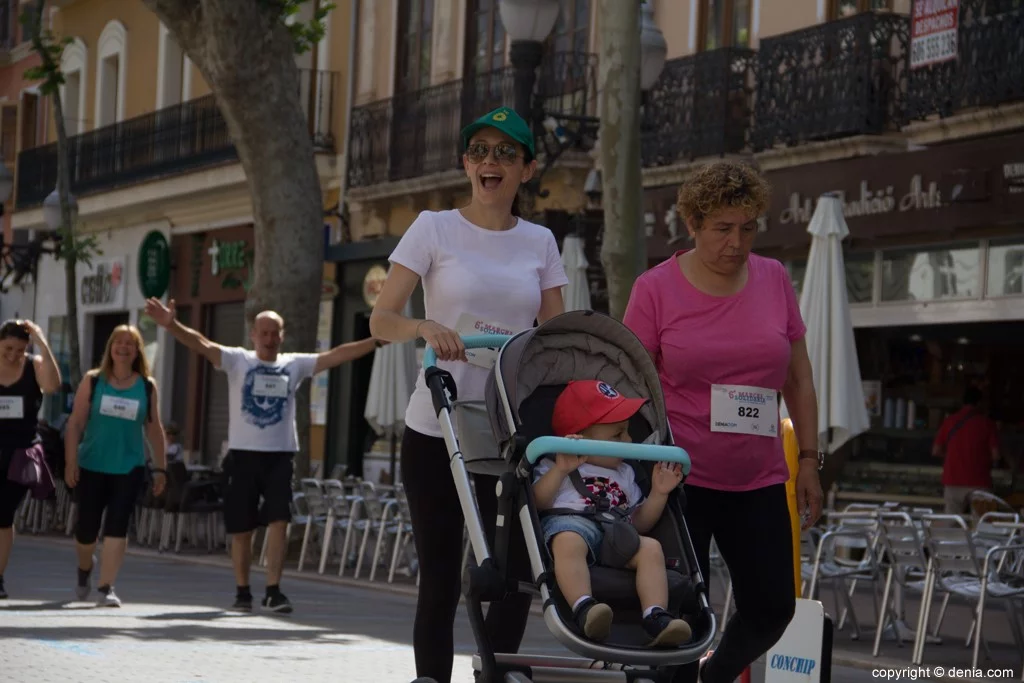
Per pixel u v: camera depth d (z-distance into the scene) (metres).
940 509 25.02
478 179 8.89
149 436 18.03
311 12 39.81
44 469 17.78
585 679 7.91
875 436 26.25
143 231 46.84
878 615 18.17
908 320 25.14
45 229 51.38
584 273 23.25
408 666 13.70
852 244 26.02
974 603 17.47
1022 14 22.44
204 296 44.12
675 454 7.96
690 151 28.11
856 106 24.86
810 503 9.35
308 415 27.47
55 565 23.81
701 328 8.93
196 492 28.25
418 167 35.41
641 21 20.88
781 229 26.69
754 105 27.11
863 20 24.91
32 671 12.12
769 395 8.98
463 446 8.66
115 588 20.28
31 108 54.84
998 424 24.78
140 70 47.38
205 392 44.41
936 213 23.81
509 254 8.97
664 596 7.71
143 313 46.56
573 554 7.74
